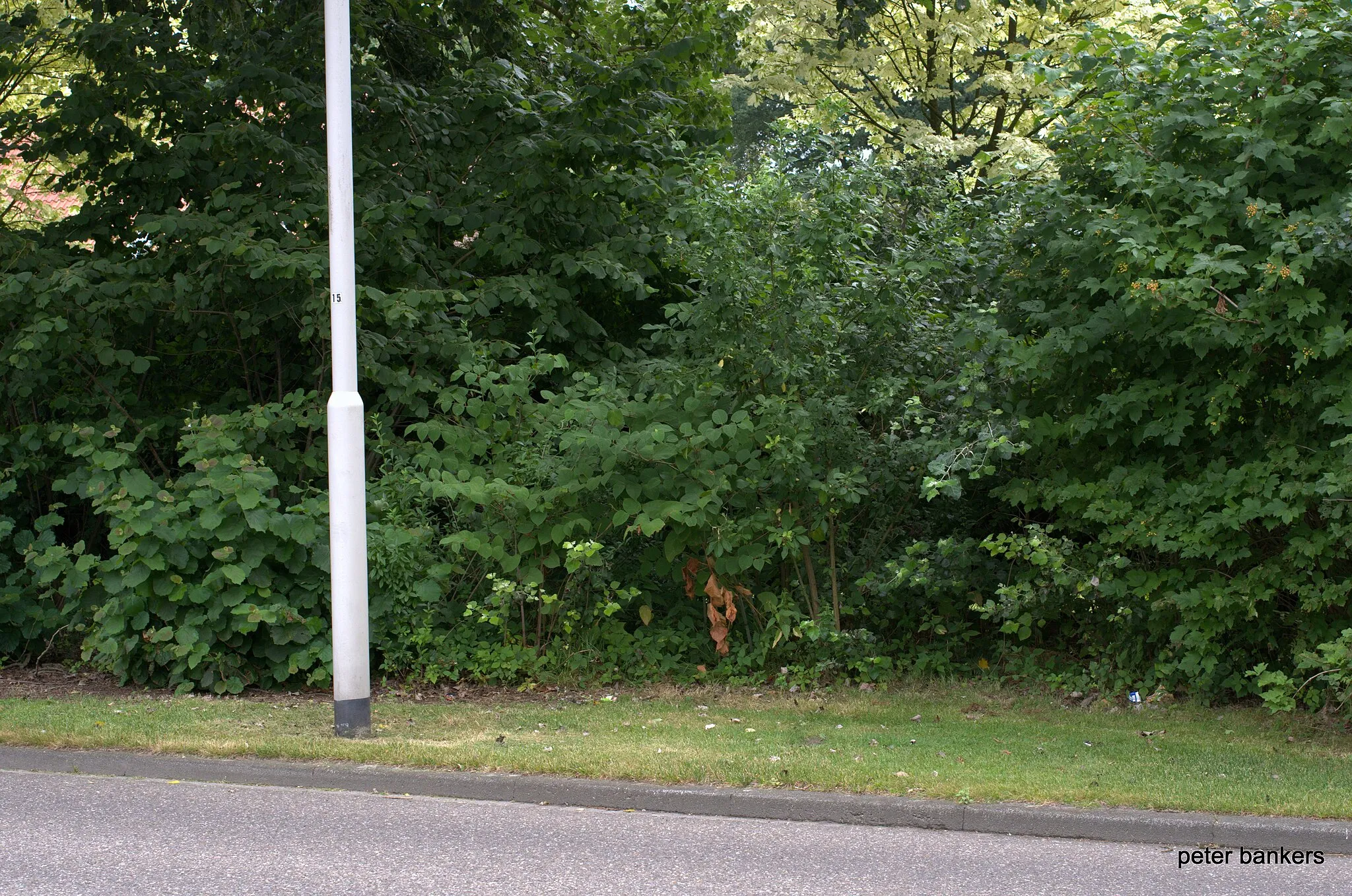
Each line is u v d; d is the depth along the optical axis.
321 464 10.35
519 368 9.84
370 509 9.64
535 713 8.38
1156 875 5.38
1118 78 8.59
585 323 11.61
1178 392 8.63
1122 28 15.09
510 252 11.23
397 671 9.42
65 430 9.95
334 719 7.83
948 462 8.80
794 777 6.55
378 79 11.92
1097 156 8.94
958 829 6.08
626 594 9.50
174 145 11.16
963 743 7.57
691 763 6.79
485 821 6.14
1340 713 8.35
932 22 17.36
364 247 10.75
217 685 8.94
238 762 6.95
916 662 9.89
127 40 10.99
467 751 7.06
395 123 11.80
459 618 9.72
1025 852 5.70
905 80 18.34
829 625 9.52
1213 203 8.16
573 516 9.54
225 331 11.27
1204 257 7.68
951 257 9.99
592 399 9.99
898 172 10.45
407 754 6.99
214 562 9.09
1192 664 8.53
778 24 17.70
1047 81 8.82
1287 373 8.40
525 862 5.45
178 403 11.63
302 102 11.21
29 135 11.63
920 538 10.27
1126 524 8.85
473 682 9.45
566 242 12.02
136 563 8.87
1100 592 8.87
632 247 11.66
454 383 10.84
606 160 12.01
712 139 13.41
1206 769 6.89
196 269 10.08
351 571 7.53
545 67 13.91
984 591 10.03
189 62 11.91
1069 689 9.30
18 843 5.66
